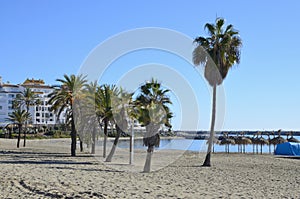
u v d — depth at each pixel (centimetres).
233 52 2522
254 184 1675
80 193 1233
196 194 1314
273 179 1903
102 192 1280
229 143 5109
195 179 1809
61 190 1285
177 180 1744
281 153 4703
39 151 4281
